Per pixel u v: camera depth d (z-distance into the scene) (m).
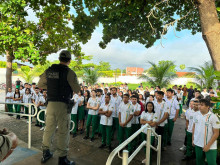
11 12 4.60
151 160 3.72
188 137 4.01
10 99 8.24
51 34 7.58
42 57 7.76
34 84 8.61
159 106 4.54
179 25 5.91
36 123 6.48
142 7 4.70
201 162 2.98
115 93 6.42
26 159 2.74
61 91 2.43
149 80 12.68
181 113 10.09
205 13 2.86
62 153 2.52
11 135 0.91
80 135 5.64
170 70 12.50
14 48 6.20
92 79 17.22
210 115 2.84
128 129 4.41
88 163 3.35
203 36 2.95
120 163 3.61
